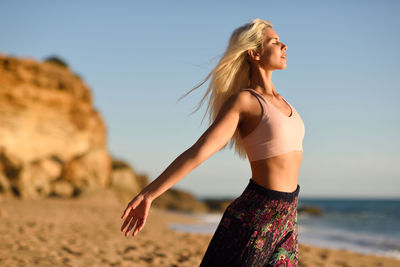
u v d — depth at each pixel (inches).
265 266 76.6
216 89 86.4
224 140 74.9
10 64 776.3
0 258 168.9
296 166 79.0
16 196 693.9
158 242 276.8
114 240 269.0
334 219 1091.9
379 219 1085.8
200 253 233.5
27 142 774.5
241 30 85.6
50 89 829.8
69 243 234.8
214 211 1348.4
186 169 71.5
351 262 254.1
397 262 271.6
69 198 768.3
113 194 837.2
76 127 892.6
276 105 81.1
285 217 76.9
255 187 76.5
